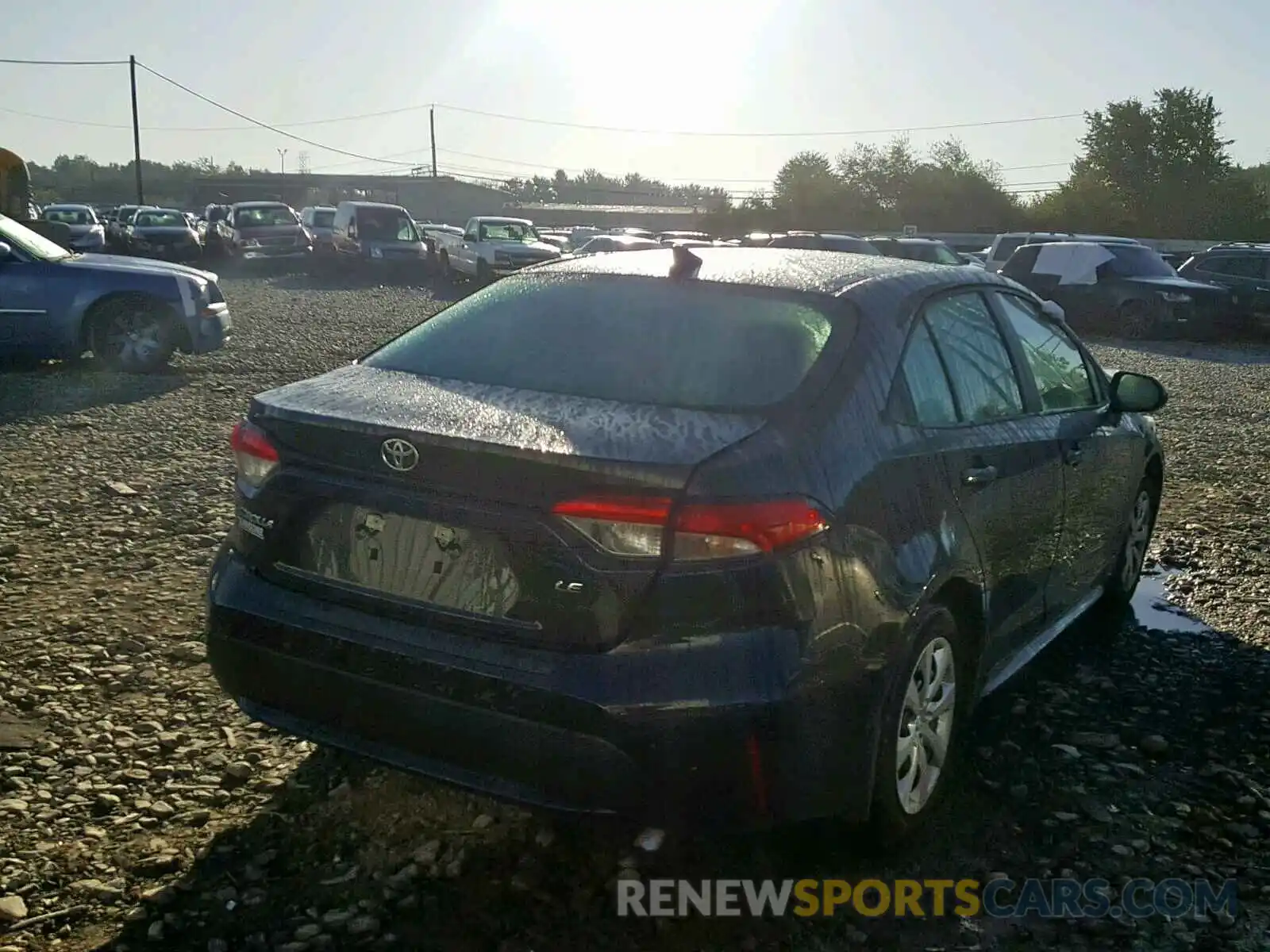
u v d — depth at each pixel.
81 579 5.43
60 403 10.03
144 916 2.95
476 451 2.80
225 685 3.27
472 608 2.86
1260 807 3.70
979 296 4.12
